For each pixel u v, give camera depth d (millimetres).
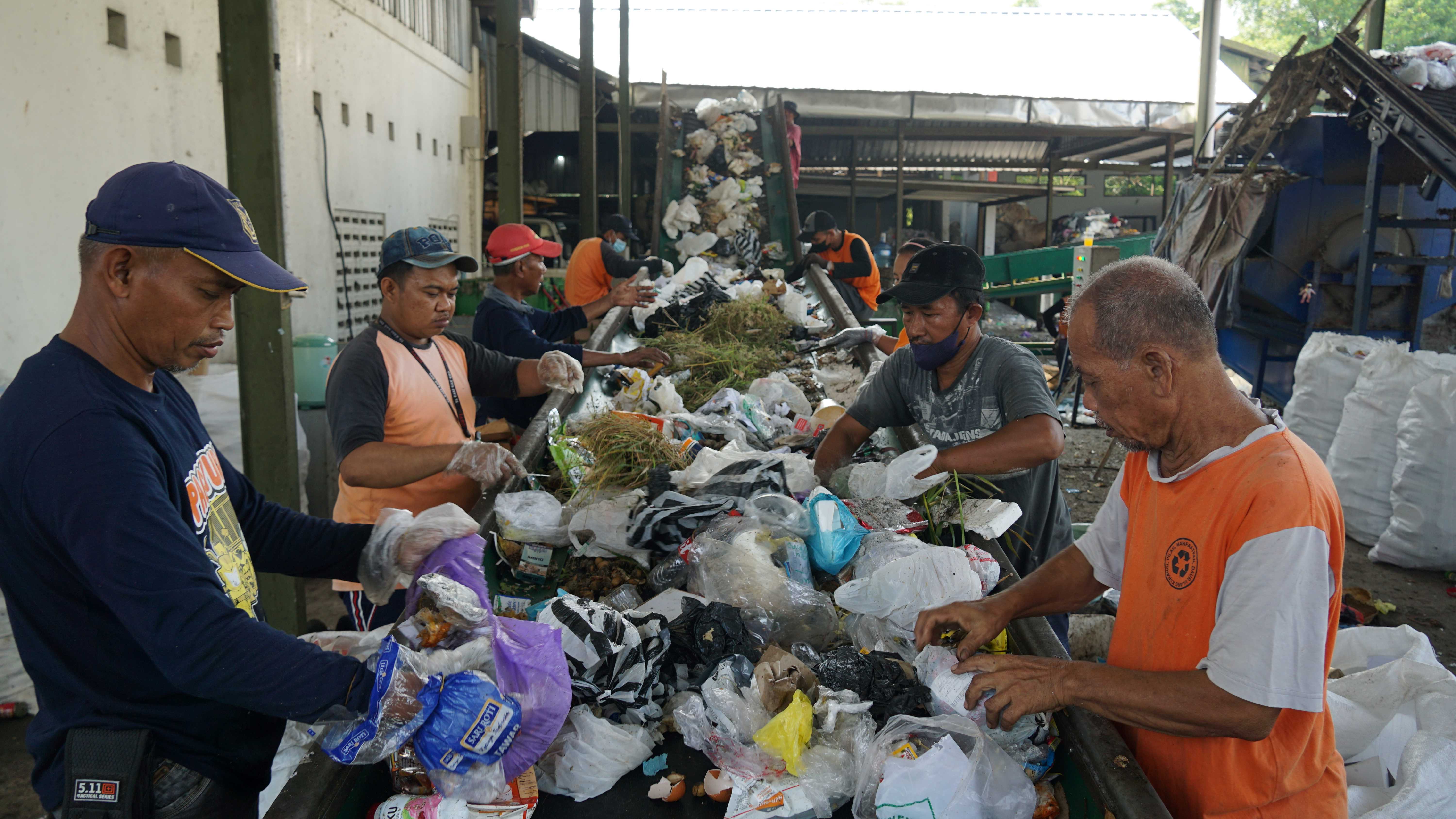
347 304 9453
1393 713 2260
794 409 4016
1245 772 1411
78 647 1392
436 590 1531
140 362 1430
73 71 5078
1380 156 7234
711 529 2307
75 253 5090
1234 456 1370
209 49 6605
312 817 1313
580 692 1725
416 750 1448
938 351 2844
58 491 1271
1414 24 25219
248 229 1448
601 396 4359
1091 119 14953
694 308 5973
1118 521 1722
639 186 17312
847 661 1814
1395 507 5238
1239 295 8430
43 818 3205
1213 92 10812
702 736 1688
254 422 3633
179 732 1455
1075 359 1474
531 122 15531
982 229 20109
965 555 2053
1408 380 5270
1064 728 1603
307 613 4918
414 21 11711
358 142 9750
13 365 4586
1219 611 1379
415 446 2473
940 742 1521
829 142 17125
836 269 7859
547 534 2494
